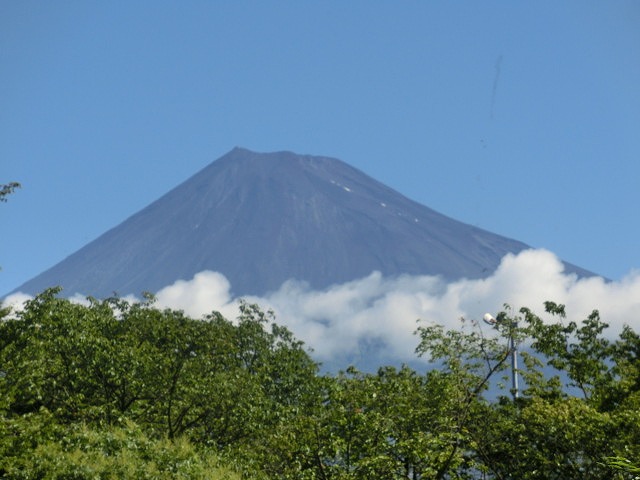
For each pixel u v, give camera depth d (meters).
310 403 49.03
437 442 43.62
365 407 46.53
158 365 56.53
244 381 55.22
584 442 44.34
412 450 43.47
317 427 45.41
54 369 54.91
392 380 47.59
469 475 48.75
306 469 45.44
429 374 47.09
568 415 46.06
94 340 55.31
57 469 41.00
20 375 49.94
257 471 46.75
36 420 44.44
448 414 45.78
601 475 44.19
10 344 52.34
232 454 48.72
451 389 45.72
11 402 48.91
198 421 55.75
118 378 54.53
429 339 47.16
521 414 48.06
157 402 56.22
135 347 58.38
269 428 51.25
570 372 56.12
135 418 55.62
